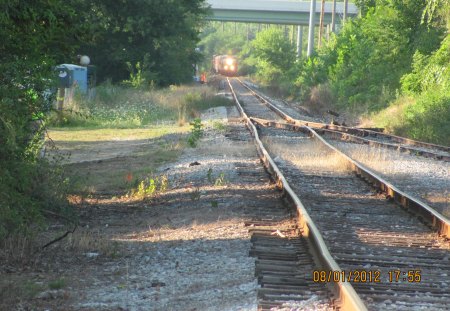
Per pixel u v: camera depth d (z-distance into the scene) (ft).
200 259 64.39
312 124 228.43
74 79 279.49
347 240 72.49
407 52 297.53
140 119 242.78
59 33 71.77
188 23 462.60
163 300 51.75
